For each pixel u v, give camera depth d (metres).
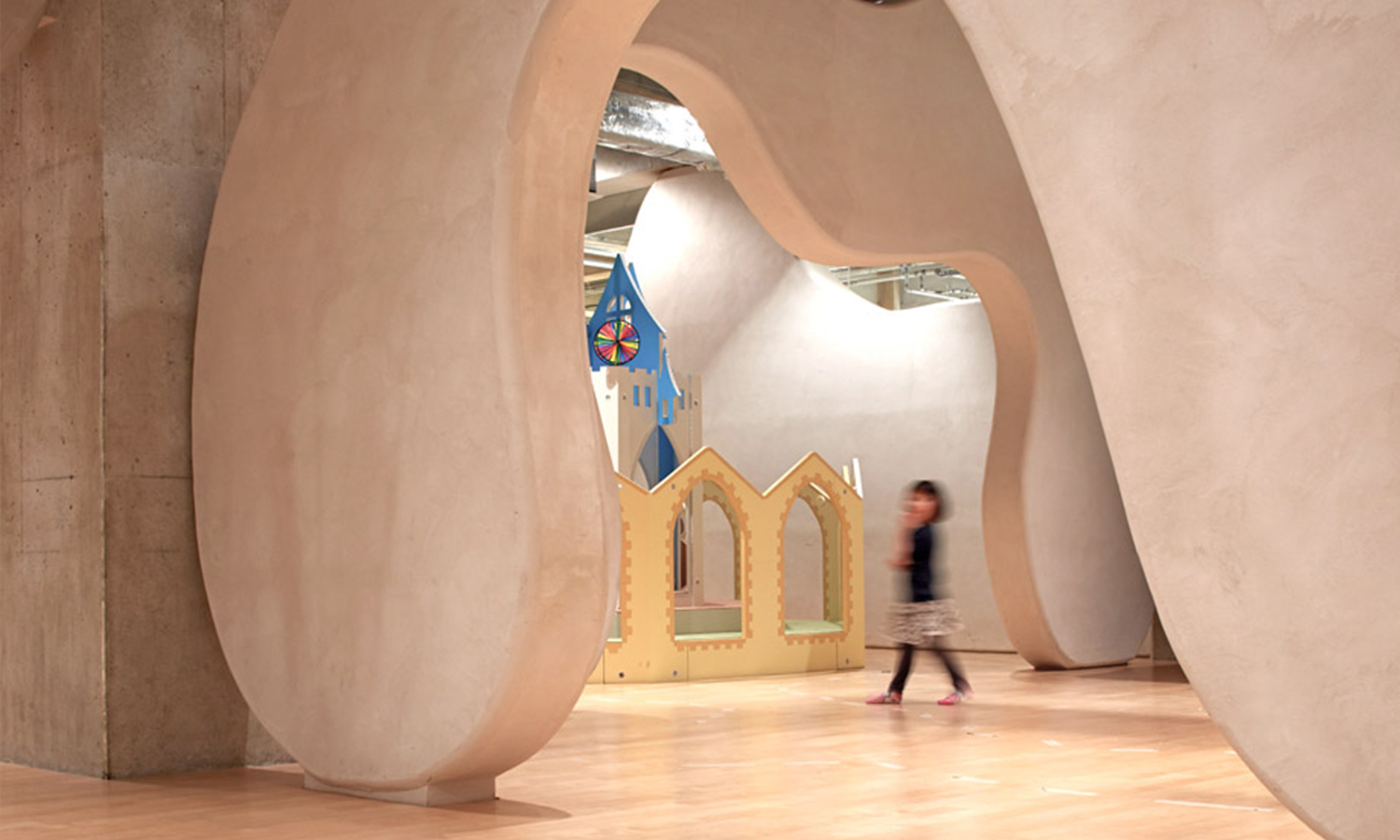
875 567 14.17
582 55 5.16
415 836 4.74
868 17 9.42
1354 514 3.09
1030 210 10.68
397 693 5.36
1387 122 3.07
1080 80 3.56
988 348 13.45
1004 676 10.81
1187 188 3.37
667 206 15.77
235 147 6.29
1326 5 3.16
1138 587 11.80
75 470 6.47
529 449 4.96
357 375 5.59
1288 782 3.19
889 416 14.11
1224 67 3.32
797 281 14.84
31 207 6.81
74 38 6.60
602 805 5.31
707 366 15.39
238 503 6.09
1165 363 3.40
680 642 10.59
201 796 5.70
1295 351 3.19
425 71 5.44
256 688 5.95
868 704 8.89
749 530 11.07
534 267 5.13
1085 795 5.44
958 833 4.71
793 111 8.80
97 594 6.32
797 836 4.67
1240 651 3.27
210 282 6.33
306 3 6.02
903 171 9.59
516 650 4.94
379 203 5.56
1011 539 10.90
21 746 6.75
